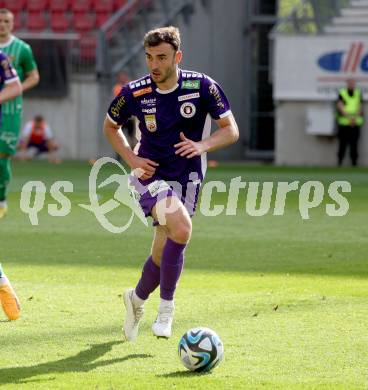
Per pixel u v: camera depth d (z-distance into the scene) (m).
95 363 17.31
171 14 76.94
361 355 17.88
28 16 80.81
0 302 22.33
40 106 76.50
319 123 71.19
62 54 75.81
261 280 25.91
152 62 18.45
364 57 70.69
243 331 19.80
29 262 28.70
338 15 72.75
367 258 29.86
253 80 84.81
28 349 18.31
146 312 21.92
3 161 37.28
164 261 18.28
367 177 60.06
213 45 81.69
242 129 85.12
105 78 74.88
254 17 84.31
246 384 15.94
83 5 80.31
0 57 29.89
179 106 18.97
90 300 23.11
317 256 30.20
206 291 24.28
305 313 21.62
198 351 16.58
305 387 15.76
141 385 15.88
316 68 71.56
